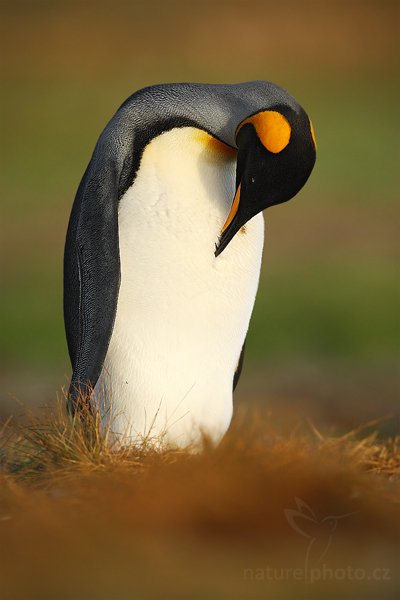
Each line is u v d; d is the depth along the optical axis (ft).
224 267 69.67
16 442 69.97
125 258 69.21
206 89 69.05
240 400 150.92
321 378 165.58
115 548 52.08
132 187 68.95
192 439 69.31
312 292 215.51
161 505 55.57
